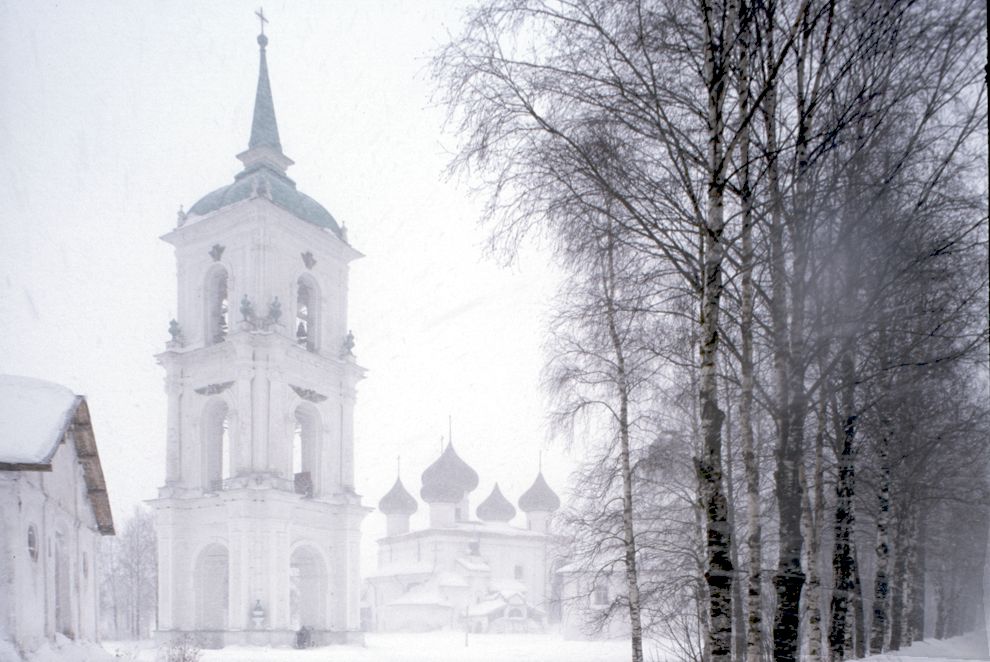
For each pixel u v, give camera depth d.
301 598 48.78
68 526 21.12
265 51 54.28
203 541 45.22
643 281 10.08
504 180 9.25
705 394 8.35
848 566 12.73
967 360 8.55
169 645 41.09
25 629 16.25
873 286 8.36
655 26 9.05
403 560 84.12
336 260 53.00
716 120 8.20
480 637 64.88
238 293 47.53
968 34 7.70
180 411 47.94
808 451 12.15
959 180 8.41
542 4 8.94
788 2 9.21
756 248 8.93
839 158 8.69
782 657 8.09
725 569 8.08
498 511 91.31
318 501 47.38
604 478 16.70
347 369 51.41
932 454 13.30
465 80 8.98
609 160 9.02
